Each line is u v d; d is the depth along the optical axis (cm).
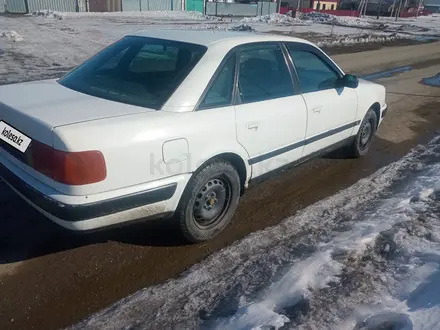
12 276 291
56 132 251
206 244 340
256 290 280
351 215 388
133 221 292
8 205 379
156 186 285
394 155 564
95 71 354
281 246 337
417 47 2069
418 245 320
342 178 482
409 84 1073
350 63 1388
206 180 320
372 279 283
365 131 533
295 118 385
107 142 259
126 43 377
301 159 421
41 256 314
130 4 3778
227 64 334
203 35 364
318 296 266
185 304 269
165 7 4000
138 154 271
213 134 310
